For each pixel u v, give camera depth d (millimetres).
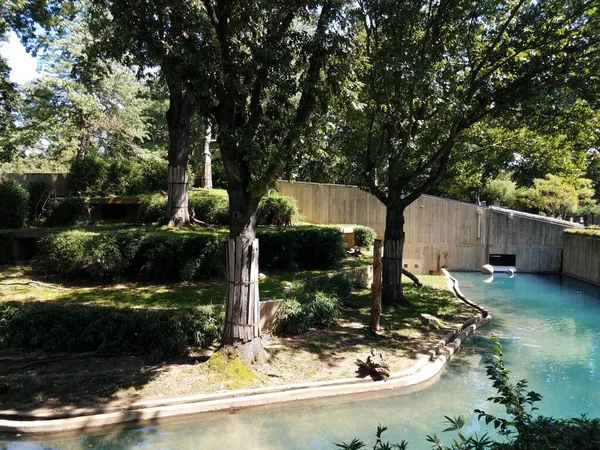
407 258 18078
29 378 6168
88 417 5293
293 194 19281
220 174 20750
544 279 16359
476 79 9820
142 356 6945
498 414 5777
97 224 14266
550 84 8773
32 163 28203
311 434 5297
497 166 12531
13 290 8773
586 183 22484
